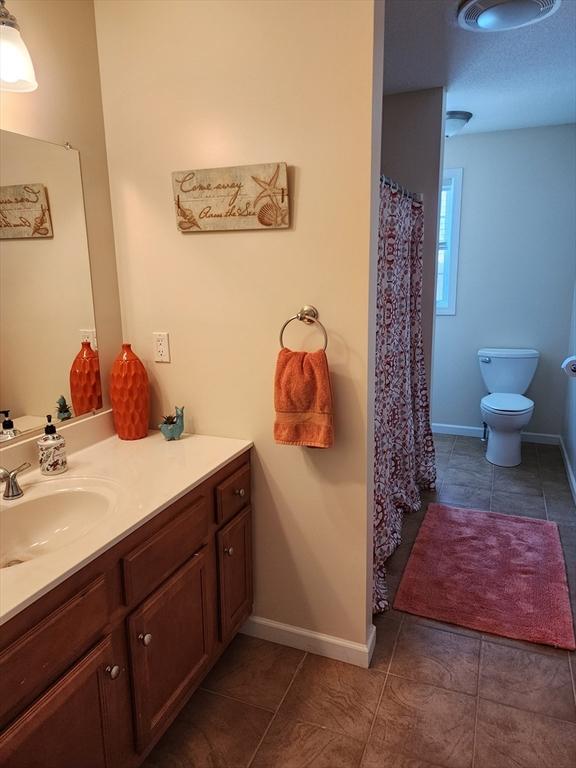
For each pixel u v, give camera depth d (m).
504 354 4.01
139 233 1.90
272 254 1.72
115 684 1.28
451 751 1.55
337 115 1.56
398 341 2.64
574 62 2.64
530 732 1.61
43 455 1.57
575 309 3.76
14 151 1.54
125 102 1.82
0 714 0.98
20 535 1.41
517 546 2.67
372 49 1.49
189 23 1.68
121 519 1.31
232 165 1.71
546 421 4.20
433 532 2.82
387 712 1.69
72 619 1.12
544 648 1.97
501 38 2.37
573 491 3.25
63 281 1.74
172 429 1.89
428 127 3.11
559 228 3.90
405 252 2.67
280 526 1.92
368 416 1.73
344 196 1.60
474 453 4.03
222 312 1.84
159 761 1.54
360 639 1.89
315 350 1.73
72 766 1.15
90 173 1.82
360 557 1.83
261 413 1.86
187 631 1.57
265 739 1.61
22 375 1.62
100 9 1.78
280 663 1.92
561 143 3.79
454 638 2.03
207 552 1.66
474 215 4.08
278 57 1.59
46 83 1.63
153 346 1.98
